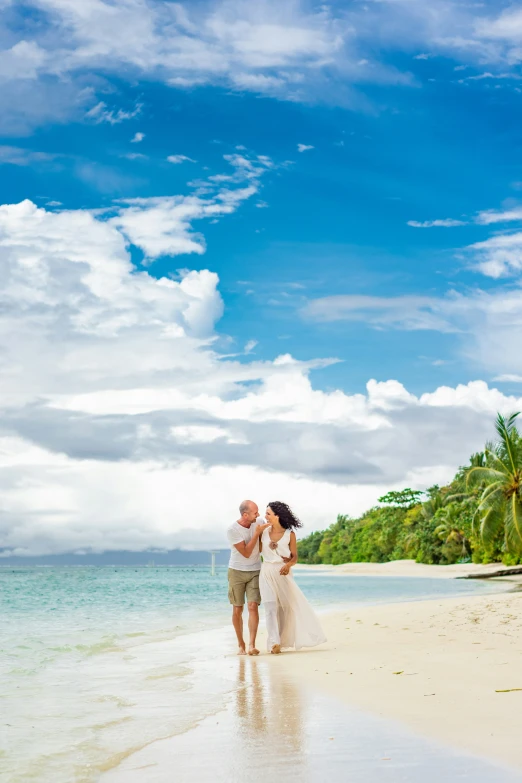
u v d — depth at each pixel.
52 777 3.83
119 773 3.89
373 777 3.68
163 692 6.40
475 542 62.28
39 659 8.96
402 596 26.20
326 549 138.88
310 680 6.75
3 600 27.03
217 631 12.92
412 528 95.31
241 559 9.39
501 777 3.62
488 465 45.25
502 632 10.09
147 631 13.08
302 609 9.34
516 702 5.40
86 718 5.32
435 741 4.35
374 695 5.85
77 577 83.50
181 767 3.97
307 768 3.88
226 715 5.30
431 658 7.88
